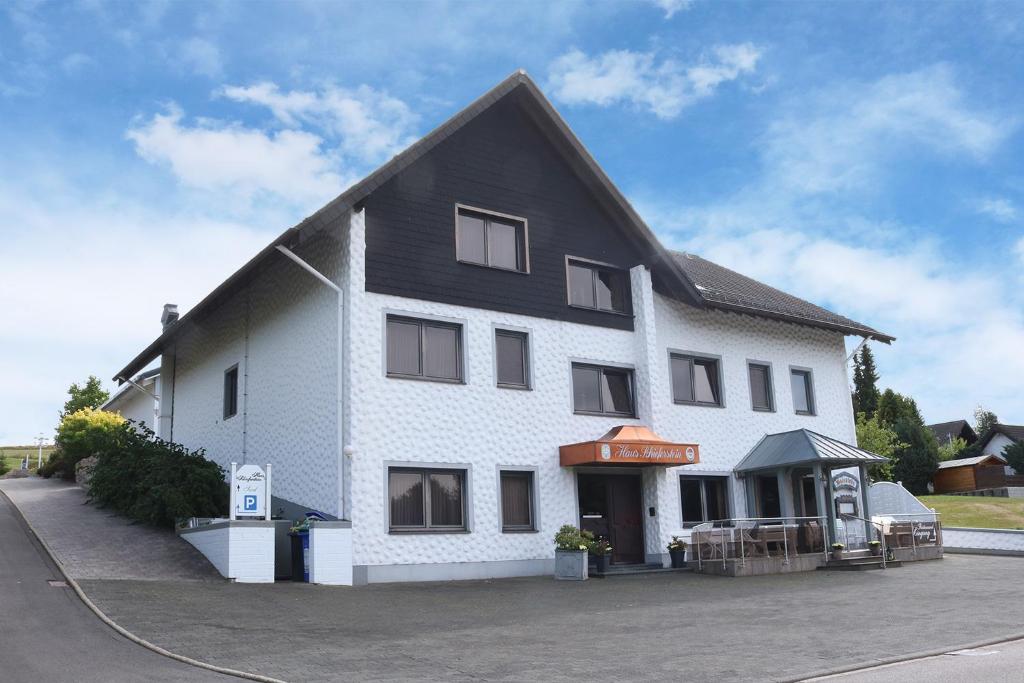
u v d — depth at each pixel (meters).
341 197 17.06
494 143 20.64
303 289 19.38
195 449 24.12
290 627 11.33
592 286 22.00
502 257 20.44
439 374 18.75
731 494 23.69
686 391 23.66
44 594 12.48
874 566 20.88
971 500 36.72
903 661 9.56
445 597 14.88
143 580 14.21
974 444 63.00
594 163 21.48
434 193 19.33
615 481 21.39
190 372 25.42
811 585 17.28
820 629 11.80
